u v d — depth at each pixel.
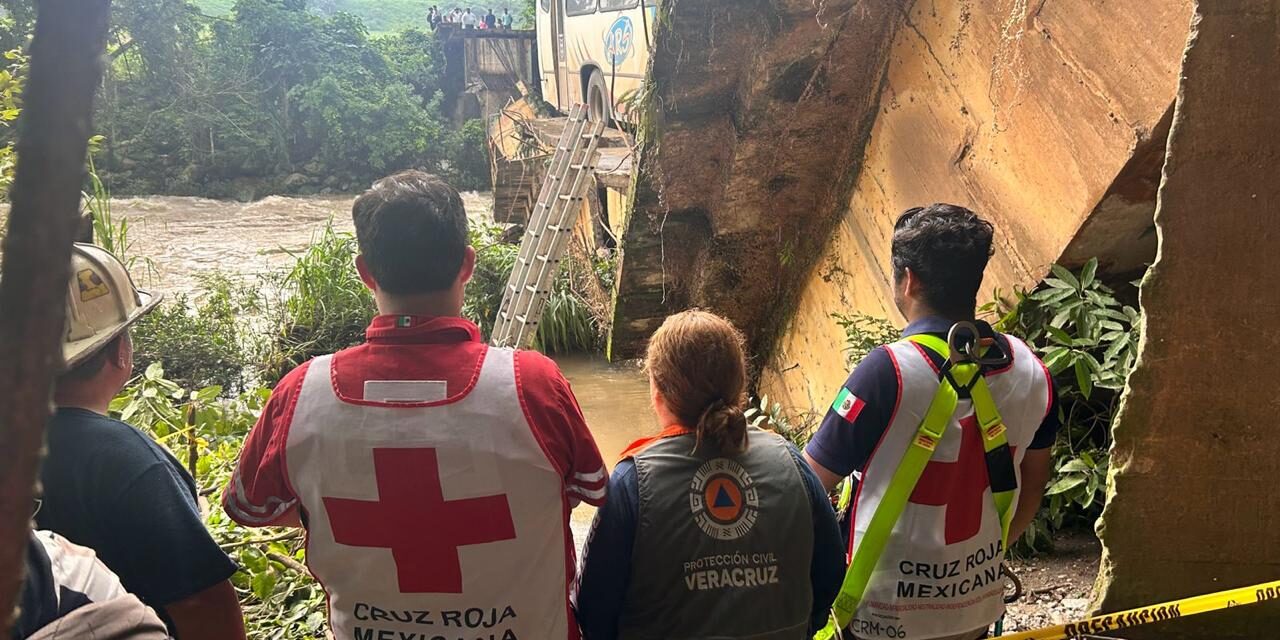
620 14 9.82
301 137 22.69
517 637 1.62
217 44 22.19
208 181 21.19
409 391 1.52
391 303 1.60
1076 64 3.88
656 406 1.79
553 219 8.10
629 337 8.38
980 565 1.93
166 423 3.89
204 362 8.45
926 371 1.83
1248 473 2.47
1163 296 2.44
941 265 1.88
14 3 4.55
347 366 1.56
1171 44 3.38
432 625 1.60
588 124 8.36
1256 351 2.41
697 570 1.65
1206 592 2.56
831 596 1.85
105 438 1.51
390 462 1.51
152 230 16.97
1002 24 4.42
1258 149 2.32
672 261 7.42
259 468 1.59
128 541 1.49
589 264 9.34
